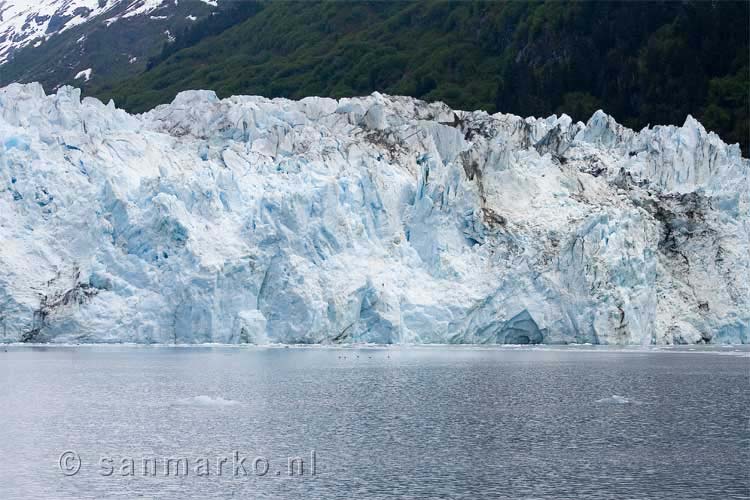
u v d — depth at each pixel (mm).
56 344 115312
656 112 185125
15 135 124688
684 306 128500
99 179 122812
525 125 143500
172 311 114188
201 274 113938
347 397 83812
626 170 136125
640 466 59469
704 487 54969
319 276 117938
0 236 118438
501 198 127875
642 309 122125
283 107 142500
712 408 79312
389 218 125625
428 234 124438
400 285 121062
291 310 116125
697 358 117500
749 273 130000
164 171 123938
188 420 72562
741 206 133250
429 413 76312
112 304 116000
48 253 119562
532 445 65000
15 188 121500
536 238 122312
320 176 125625
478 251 123438
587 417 75062
